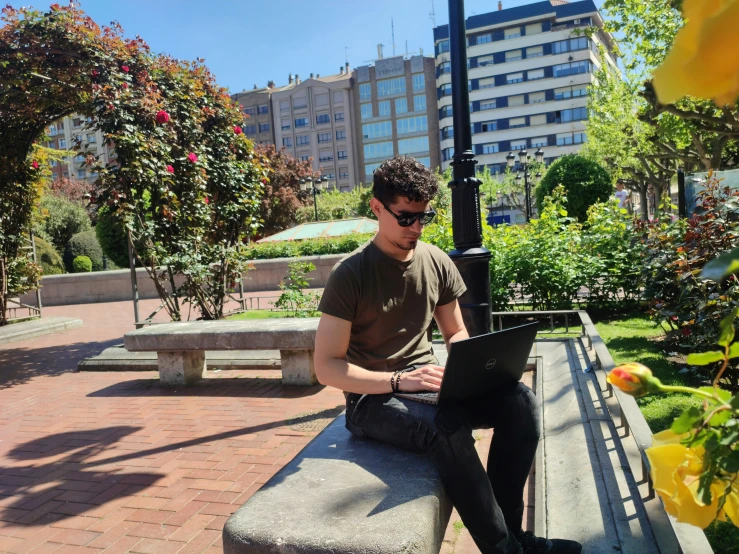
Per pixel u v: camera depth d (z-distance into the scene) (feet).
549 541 7.31
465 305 13.92
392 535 5.38
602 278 26.53
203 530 9.98
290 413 16.14
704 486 2.17
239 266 31.63
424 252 7.94
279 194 110.01
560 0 255.91
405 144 275.59
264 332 18.21
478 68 234.99
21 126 29.12
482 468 6.33
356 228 68.39
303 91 287.69
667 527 7.59
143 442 14.49
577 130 224.33
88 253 82.17
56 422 16.66
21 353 28.84
